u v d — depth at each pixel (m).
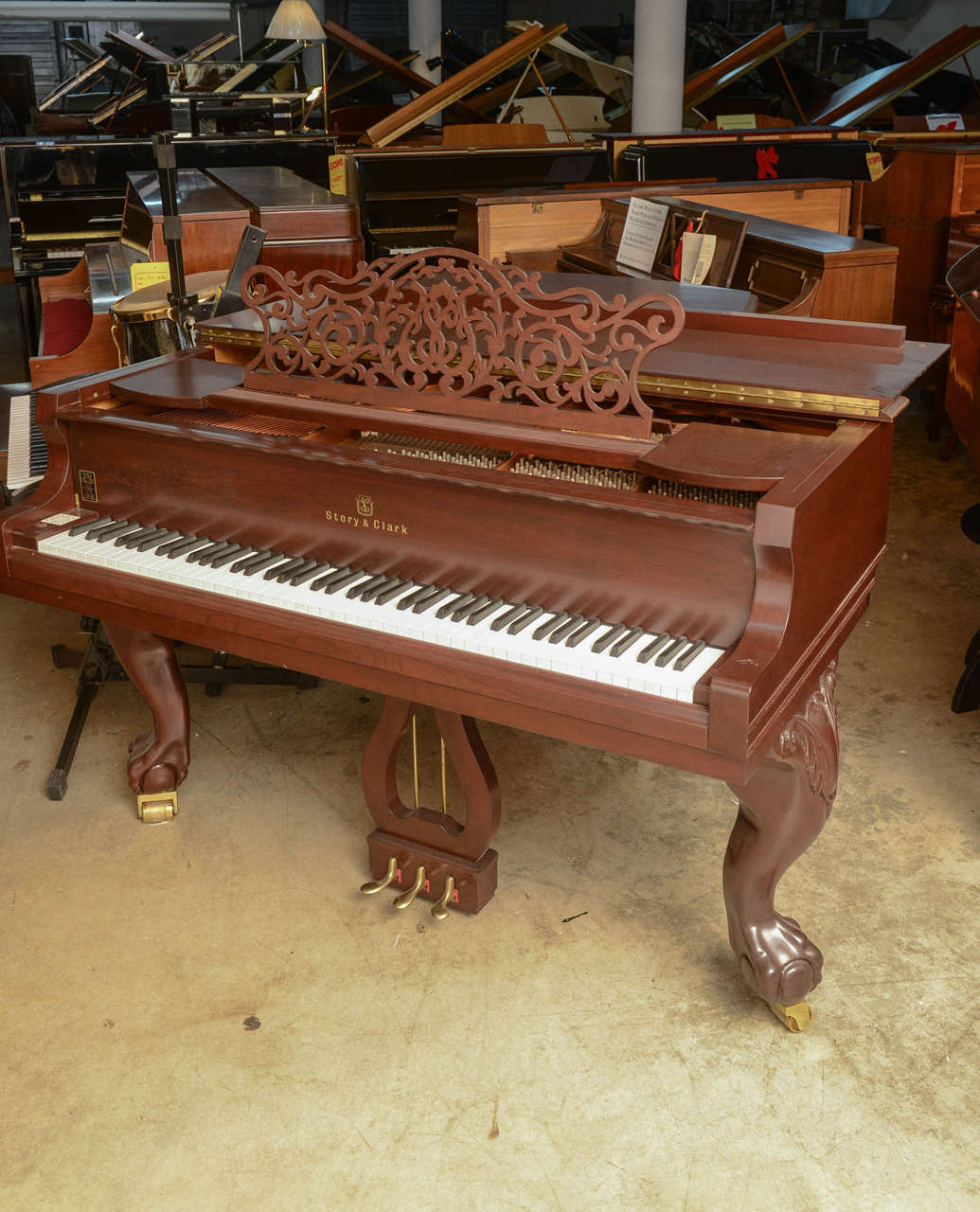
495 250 4.85
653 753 1.82
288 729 3.36
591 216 4.95
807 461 1.90
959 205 5.61
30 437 3.36
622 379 2.05
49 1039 2.22
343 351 2.46
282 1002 2.32
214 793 3.05
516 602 2.09
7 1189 1.90
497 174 6.64
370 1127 2.02
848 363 2.30
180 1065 2.16
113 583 2.34
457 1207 1.86
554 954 2.44
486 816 2.45
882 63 12.30
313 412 2.32
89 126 8.82
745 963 2.19
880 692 3.53
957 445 5.79
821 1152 1.95
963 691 3.37
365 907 2.60
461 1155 1.96
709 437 2.06
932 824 2.88
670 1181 1.90
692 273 3.81
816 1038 2.20
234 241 4.21
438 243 6.68
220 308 3.29
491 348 2.16
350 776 3.12
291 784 3.09
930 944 2.45
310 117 7.03
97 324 4.05
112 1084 2.12
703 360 2.33
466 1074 2.13
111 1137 2.00
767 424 2.25
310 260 4.26
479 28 18.22
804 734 2.00
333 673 2.14
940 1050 2.17
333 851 2.81
